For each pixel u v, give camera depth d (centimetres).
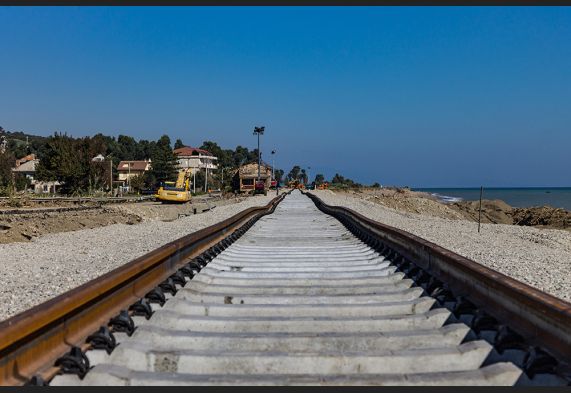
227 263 846
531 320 389
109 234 1925
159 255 597
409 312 534
